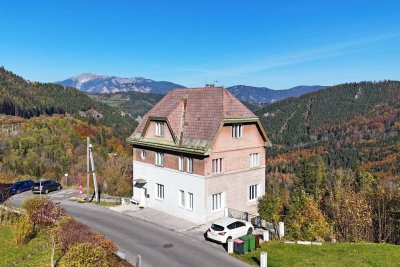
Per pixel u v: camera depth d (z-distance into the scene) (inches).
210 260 1016.9
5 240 1063.6
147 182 1615.4
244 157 1480.1
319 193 2001.7
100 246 834.8
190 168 1395.2
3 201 1651.1
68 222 1071.6
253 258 1030.4
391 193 1647.4
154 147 1544.0
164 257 1037.8
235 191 1448.1
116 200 1809.8
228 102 1434.5
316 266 968.9
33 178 2511.1
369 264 994.7
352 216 1624.0
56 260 914.1
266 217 1385.3
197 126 1419.8
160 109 1616.6
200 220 1352.1
